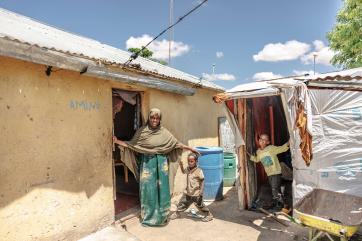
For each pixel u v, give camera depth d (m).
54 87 4.69
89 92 5.30
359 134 5.08
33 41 4.28
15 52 3.74
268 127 7.65
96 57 5.20
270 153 6.41
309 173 5.47
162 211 5.87
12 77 4.12
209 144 9.56
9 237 4.06
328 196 4.89
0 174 3.96
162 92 7.23
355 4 13.24
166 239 5.19
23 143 4.24
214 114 9.97
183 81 7.69
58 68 4.64
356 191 5.10
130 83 5.86
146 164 5.97
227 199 7.49
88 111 5.28
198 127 8.91
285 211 6.24
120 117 9.68
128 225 5.79
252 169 6.93
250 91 5.75
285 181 7.61
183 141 8.10
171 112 7.58
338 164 5.24
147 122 6.22
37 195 4.41
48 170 4.58
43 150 4.51
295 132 5.55
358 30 12.94
